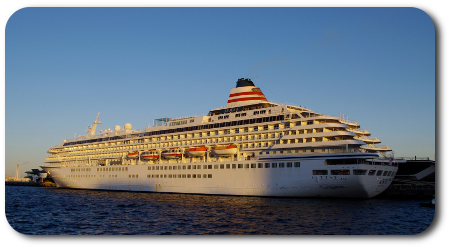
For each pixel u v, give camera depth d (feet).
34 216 175.63
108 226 148.36
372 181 206.59
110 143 355.56
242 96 277.85
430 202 201.77
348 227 138.51
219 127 270.87
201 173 261.03
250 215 165.27
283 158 224.33
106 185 326.44
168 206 201.98
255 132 248.52
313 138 220.64
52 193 321.11
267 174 230.07
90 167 344.08
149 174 292.81
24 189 427.33
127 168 310.45
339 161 210.59
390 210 176.45
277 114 241.35
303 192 217.97
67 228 145.28
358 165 200.75
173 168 277.64
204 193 257.96
